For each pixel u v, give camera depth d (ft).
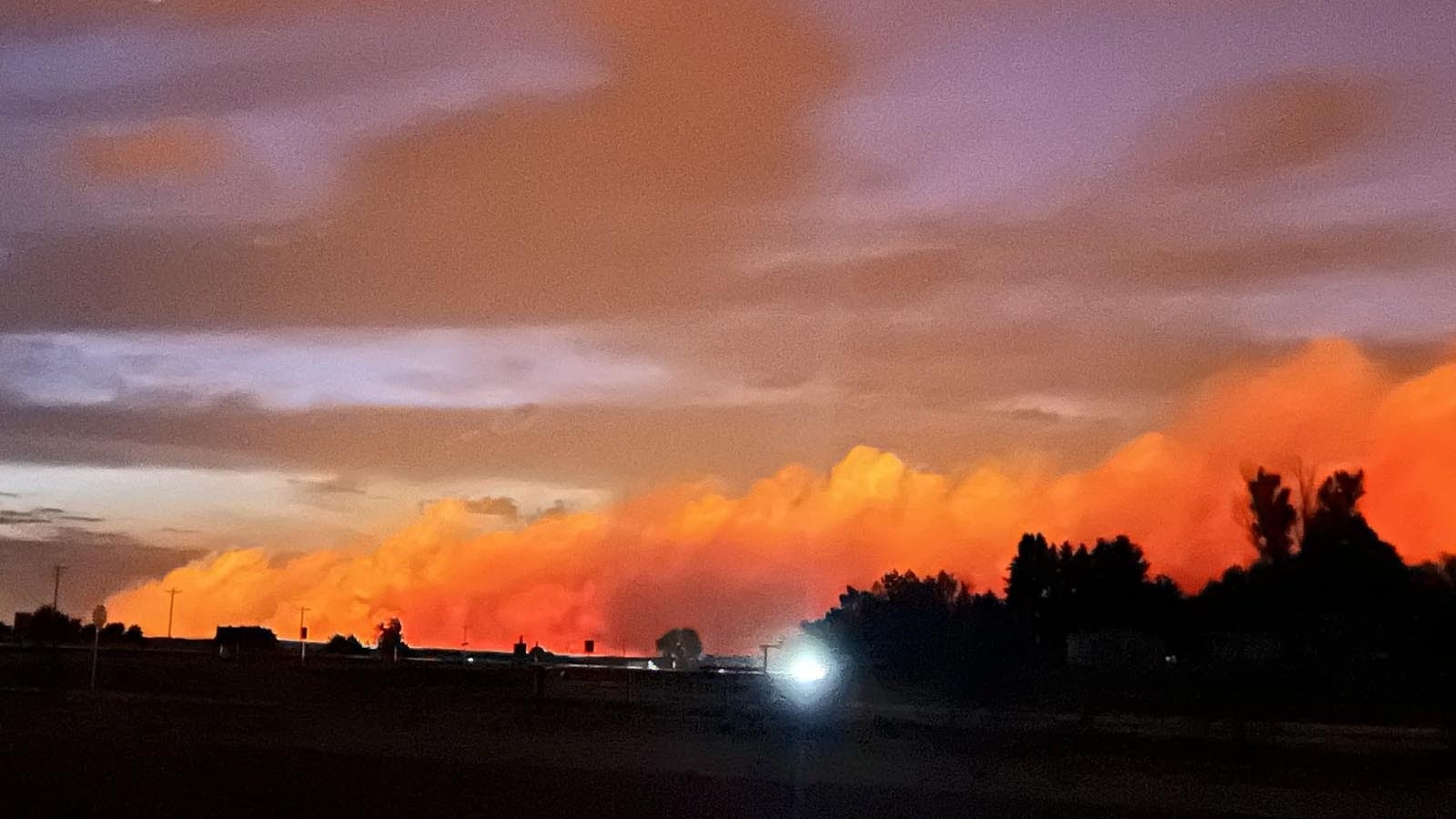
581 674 299.79
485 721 174.09
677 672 299.17
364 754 131.44
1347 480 295.28
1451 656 222.69
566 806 97.30
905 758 133.28
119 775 110.42
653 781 112.37
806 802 101.45
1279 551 302.45
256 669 295.07
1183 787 113.50
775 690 221.25
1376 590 274.57
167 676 271.28
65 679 265.13
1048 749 139.95
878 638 262.26
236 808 93.97
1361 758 132.36
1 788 101.45
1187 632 296.10
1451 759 131.03
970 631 245.86
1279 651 246.68
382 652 487.61
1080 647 264.93
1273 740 146.92
